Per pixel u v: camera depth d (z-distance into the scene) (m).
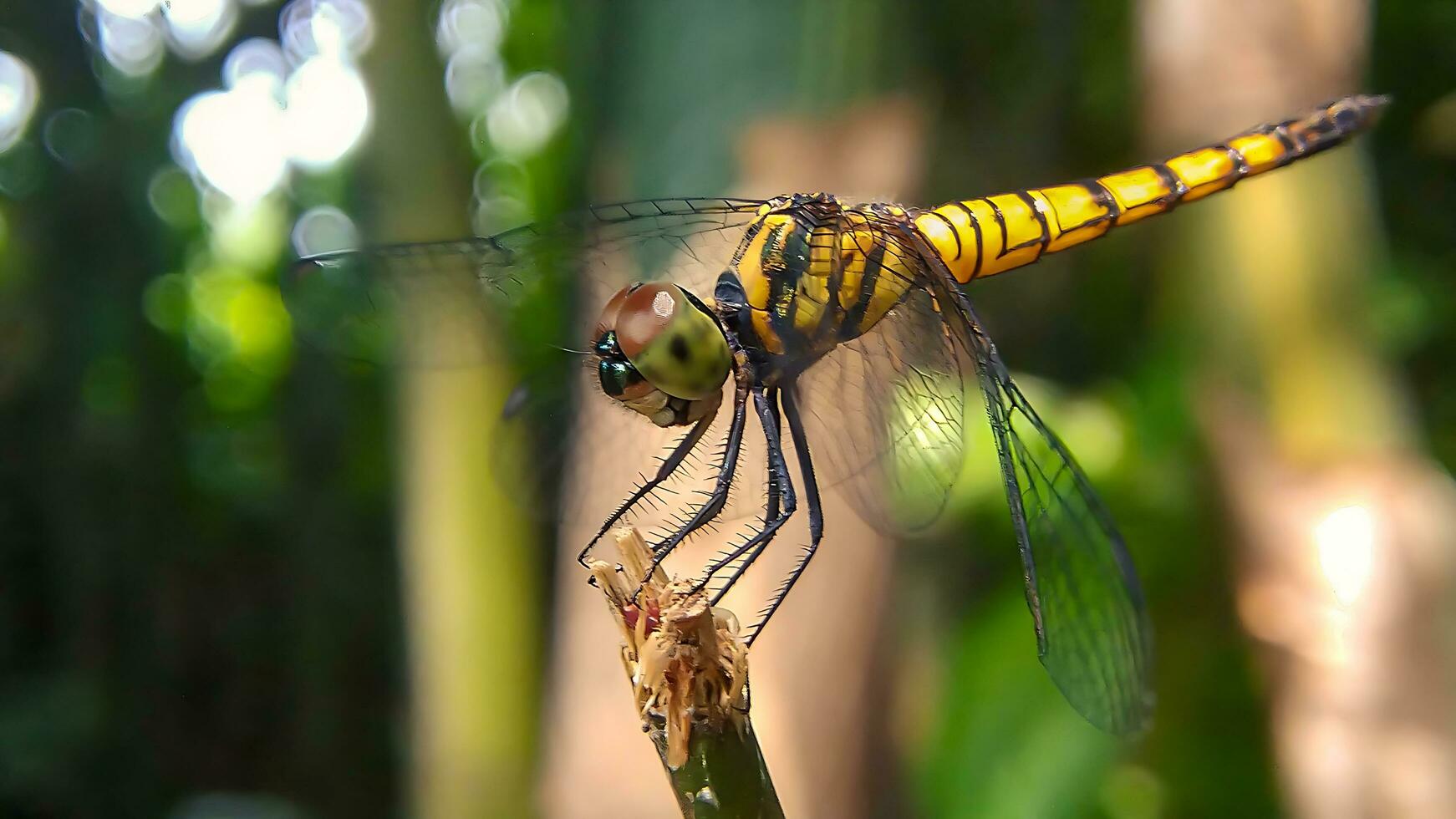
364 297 0.22
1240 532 0.23
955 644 0.24
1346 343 0.23
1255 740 0.24
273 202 0.43
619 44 0.22
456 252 0.22
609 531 0.21
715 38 0.22
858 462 0.22
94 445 0.39
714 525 0.22
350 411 0.46
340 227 0.39
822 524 0.21
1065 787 0.23
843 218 0.22
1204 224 0.23
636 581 0.20
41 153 0.36
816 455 0.22
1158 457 0.24
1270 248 0.23
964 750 0.23
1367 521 0.22
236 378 0.48
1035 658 0.24
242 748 0.42
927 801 0.23
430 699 0.24
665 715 0.19
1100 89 0.26
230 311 0.48
